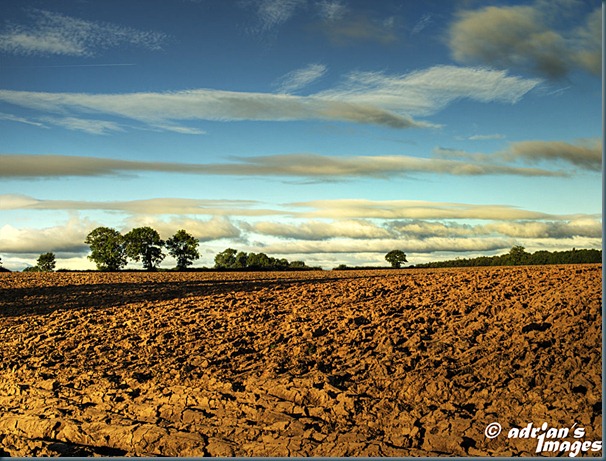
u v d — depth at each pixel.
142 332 19.53
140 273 62.84
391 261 73.31
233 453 9.87
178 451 10.24
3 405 13.61
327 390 12.10
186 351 16.66
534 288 19.69
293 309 21.16
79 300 29.73
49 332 20.83
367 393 11.94
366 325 17.03
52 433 11.61
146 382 14.08
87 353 17.52
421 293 22.00
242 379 13.55
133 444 10.62
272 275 52.00
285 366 14.20
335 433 10.16
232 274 56.91
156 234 96.88
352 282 29.44
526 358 12.23
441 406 10.85
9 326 23.08
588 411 9.84
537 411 10.13
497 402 10.62
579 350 12.19
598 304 15.22
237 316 20.83
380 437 10.02
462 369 12.27
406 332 15.47
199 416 11.62
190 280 44.59
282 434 10.38
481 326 15.12
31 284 41.72
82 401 13.25
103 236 97.06
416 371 12.51
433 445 9.55
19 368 16.39
